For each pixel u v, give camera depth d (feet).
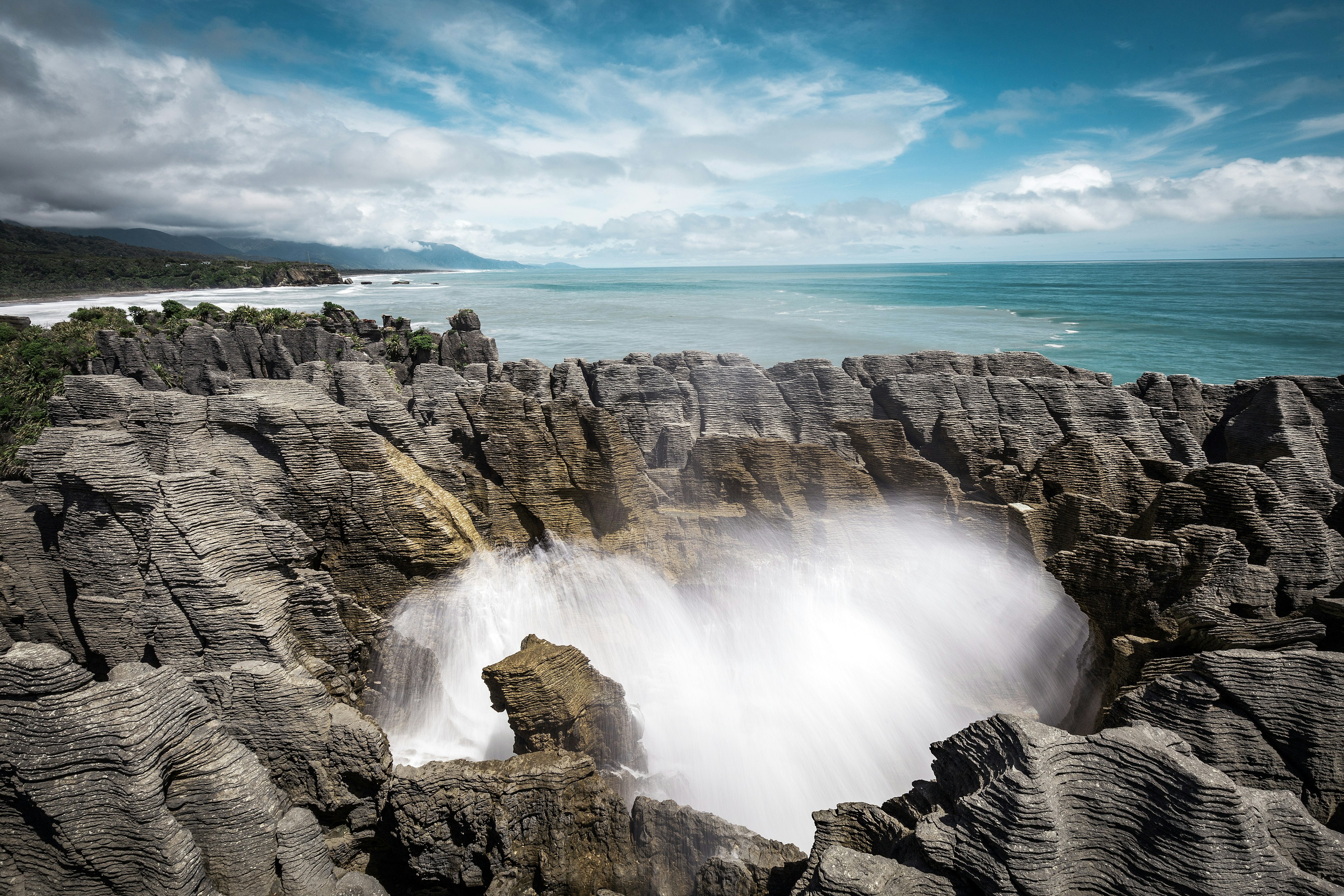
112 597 40.96
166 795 29.58
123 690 28.09
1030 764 25.71
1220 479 45.03
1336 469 55.26
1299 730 30.09
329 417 48.39
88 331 148.66
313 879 30.89
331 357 88.28
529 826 35.04
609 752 43.60
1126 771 25.66
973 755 29.09
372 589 48.88
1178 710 31.81
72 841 27.40
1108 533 52.65
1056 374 67.10
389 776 36.22
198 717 30.96
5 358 117.39
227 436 47.96
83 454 40.04
